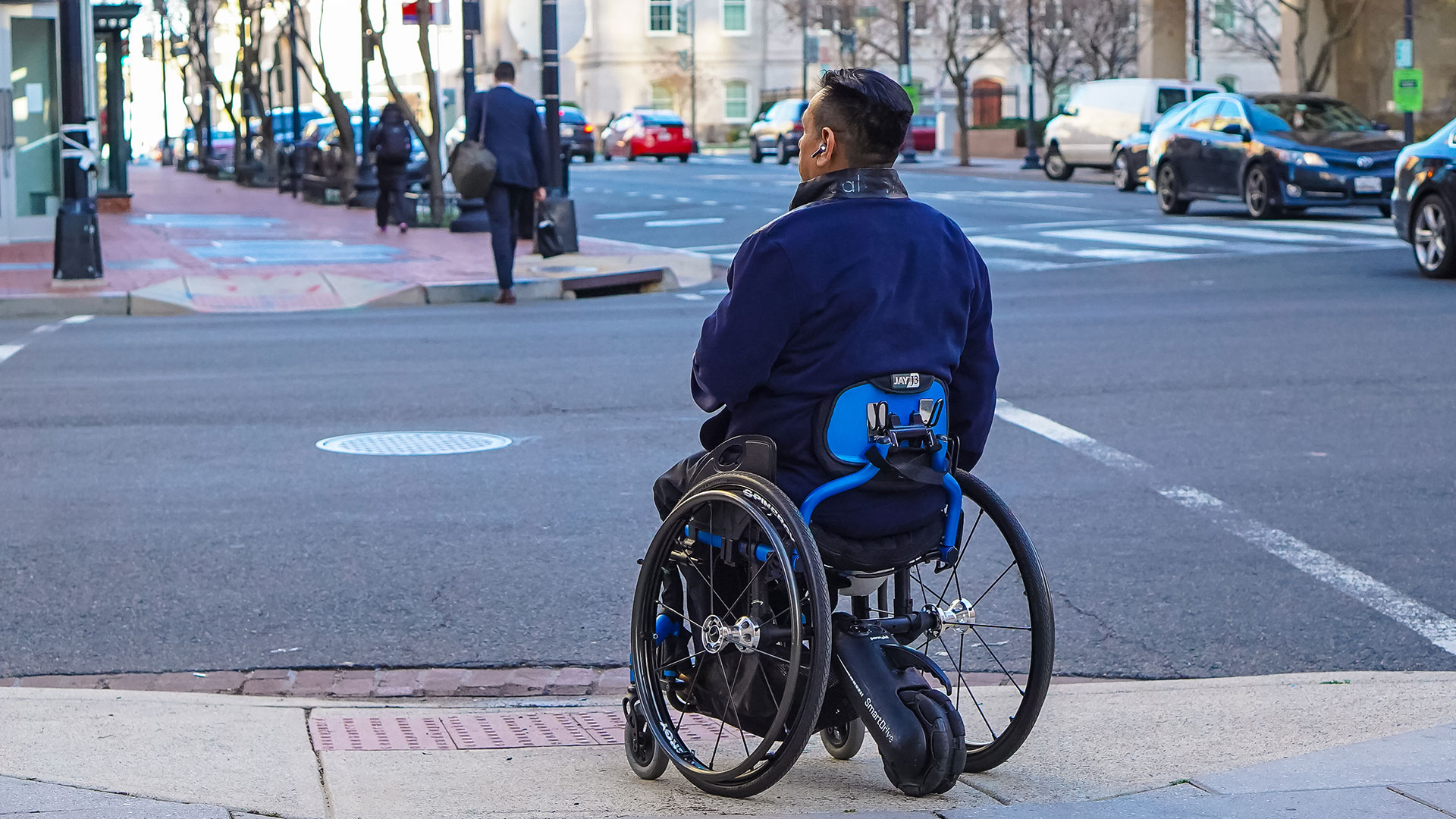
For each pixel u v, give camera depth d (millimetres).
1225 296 14617
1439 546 6547
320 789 3855
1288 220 22938
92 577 6188
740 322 3646
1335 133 23344
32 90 23531
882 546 3738
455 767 4152
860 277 3637
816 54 58562
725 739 4406
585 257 19562
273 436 8859
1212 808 3367
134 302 15438
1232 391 9914
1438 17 37531
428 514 7129
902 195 3775
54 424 9211
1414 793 3441
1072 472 7852
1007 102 69250
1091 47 51125
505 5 20828
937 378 3725
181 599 5934
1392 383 10047
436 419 9336
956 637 5547
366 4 31875
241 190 42750
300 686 5137
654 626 4078
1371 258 17438
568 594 6020
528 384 10547
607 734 4609
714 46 73625
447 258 19656
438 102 26594
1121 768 4070
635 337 12844
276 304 15734
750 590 3756
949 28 46438
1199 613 5770
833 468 3643
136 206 33531
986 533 6801
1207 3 47688
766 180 38625
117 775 3867
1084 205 27609
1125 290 15320
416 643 5512
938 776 3518
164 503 7328
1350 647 5422
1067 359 11195
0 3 22625
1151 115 34844
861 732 4207
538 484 7691
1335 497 7316
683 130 55625
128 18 31594
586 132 54062
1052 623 3875
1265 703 4711
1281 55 40000
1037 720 4230
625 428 9047
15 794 3514
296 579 6176
